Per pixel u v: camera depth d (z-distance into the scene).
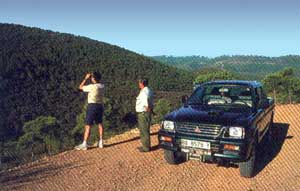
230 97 7.88
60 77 108.12
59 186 6.34
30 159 8.28
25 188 6.18
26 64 105.44
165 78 128.88
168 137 7.11
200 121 6.84
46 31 150.50
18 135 31.91
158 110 18.66
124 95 85.94
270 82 35.38
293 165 7.58
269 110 8.96
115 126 16.97
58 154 8.23
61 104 79.25
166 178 6.97
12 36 128.75
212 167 7.57
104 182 6.64
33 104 76.94
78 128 15.90
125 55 151.00
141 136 8.39
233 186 6.62
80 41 152.00
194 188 6.54
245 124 6.60
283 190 6.37
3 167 7.48
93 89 8.36
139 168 7.43
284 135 9.76
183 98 8.36
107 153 8.30
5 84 85.81
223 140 6.57
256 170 7.39
